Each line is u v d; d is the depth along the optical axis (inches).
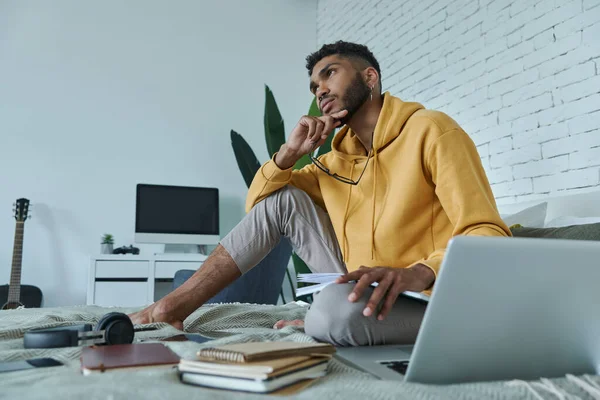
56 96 183.6
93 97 187.3
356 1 192.4
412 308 43.4
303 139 62.0
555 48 113.7
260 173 63.8
